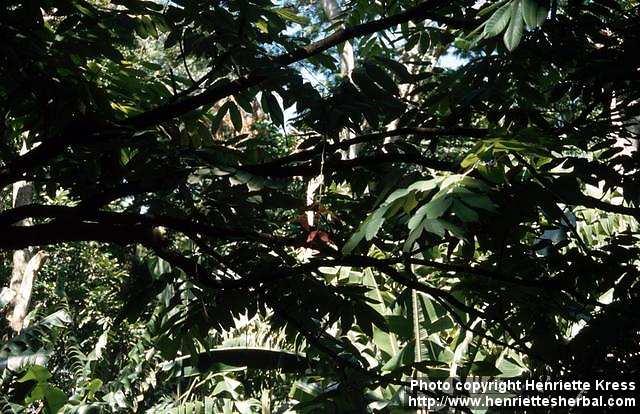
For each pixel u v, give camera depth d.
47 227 4.88
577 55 4.96
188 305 6.13
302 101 4.86
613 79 4.70
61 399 8.28
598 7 5.06
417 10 5.11
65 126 4.97
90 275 18.19
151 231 5.21
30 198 13.44
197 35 5.15
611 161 4.98
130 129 4.89
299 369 9.09
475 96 4.79
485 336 5.56
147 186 4.82
